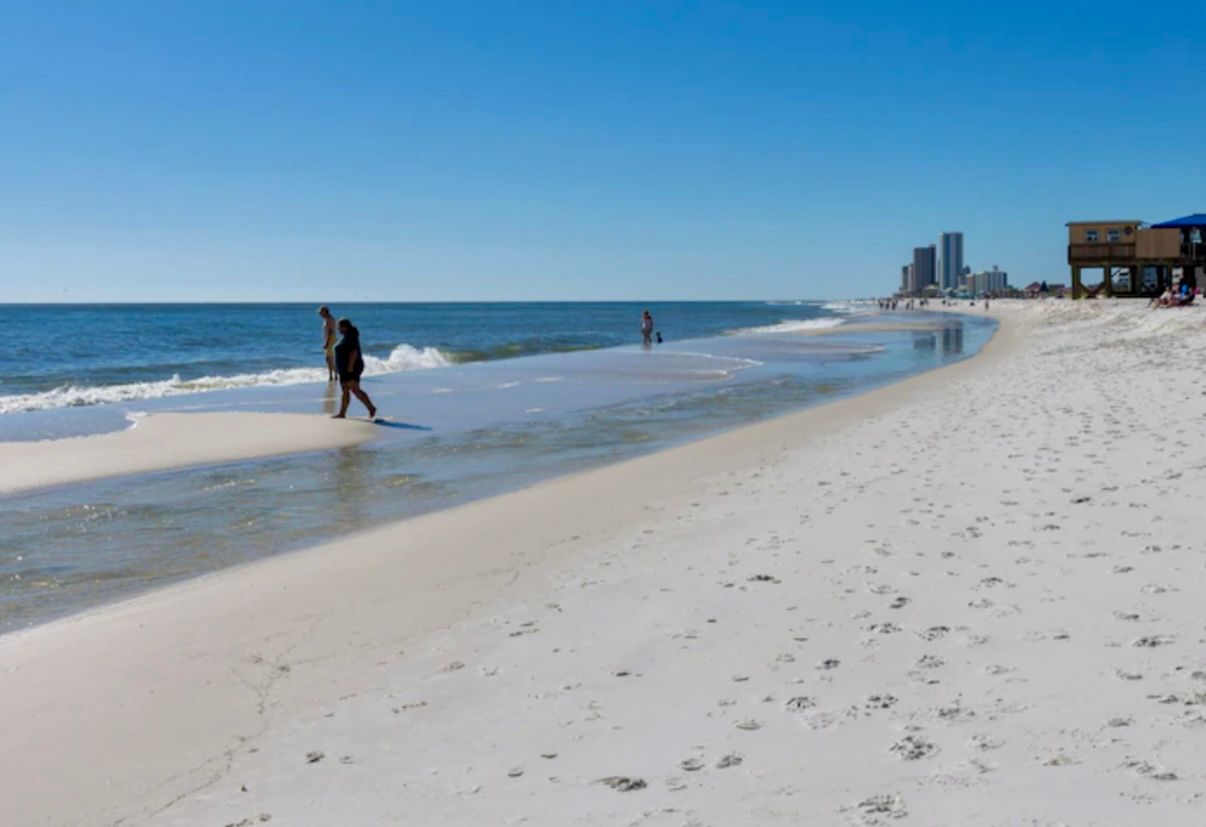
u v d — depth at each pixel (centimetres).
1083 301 6303
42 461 1362
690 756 407
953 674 470
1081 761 360
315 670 568
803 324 8194
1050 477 939
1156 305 4353
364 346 4975
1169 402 1428
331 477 1271
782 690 471
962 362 3109
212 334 6644
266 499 1137
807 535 798
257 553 893
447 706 494
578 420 1833
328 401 2159
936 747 388
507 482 1224
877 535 774
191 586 776
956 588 613
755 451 1342
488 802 383
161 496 1154
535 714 472
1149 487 843
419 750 443
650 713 460
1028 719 405
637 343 5028
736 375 2875
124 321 9756
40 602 749
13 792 427
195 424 1728
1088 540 693
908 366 3177
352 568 805
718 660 524
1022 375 2305
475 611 666
